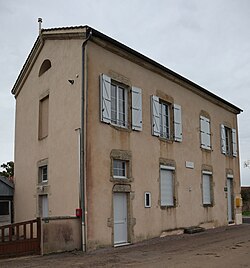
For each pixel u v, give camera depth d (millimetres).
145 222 12281
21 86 15016
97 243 10414
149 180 12680
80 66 11031
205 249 10383
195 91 16047
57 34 12109
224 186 17781
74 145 10922
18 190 14391
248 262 8328
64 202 11133
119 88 12195
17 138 15023
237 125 20141
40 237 9555
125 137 11875
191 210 14867
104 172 10969
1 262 8570
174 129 14312
